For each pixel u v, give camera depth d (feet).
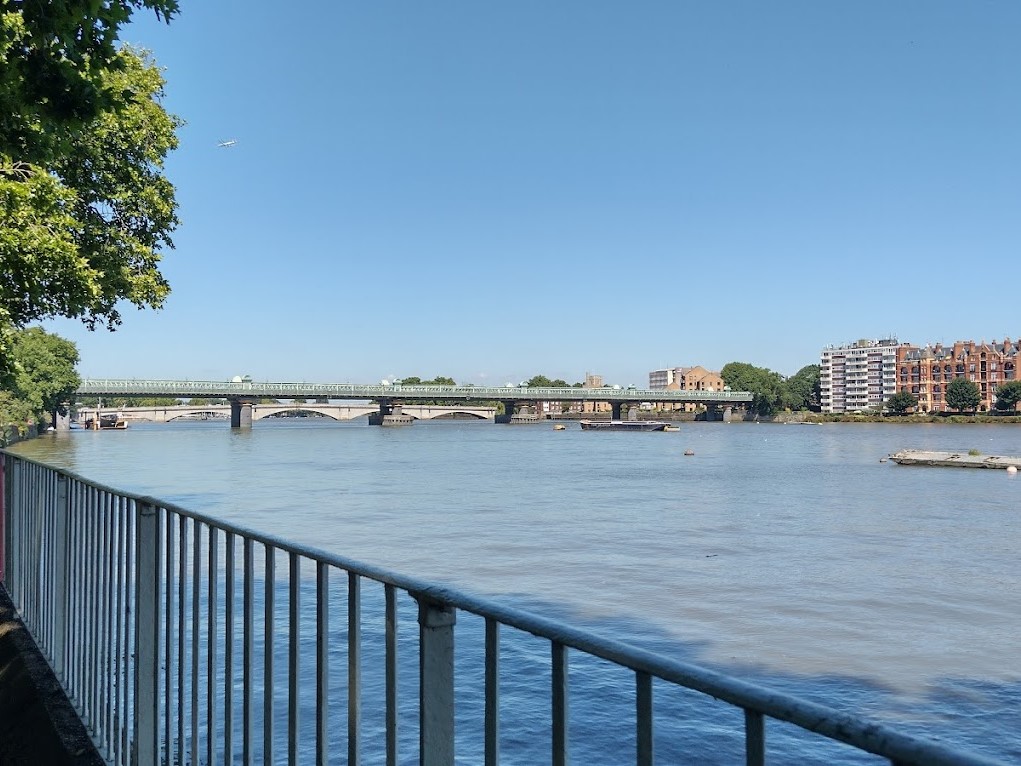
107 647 15.80
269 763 10.27
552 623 6.04
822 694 47.19
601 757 34.45
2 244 45.24
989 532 115.44
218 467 230.89
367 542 102.83
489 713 6.61
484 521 123.95
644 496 164.86
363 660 45.06
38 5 16.01
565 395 617.21
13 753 17.26
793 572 83.87
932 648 56.39
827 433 572.92
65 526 19.26
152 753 13.61
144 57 72.59
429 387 558.97
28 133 18.11
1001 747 39.32
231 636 11.49
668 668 5.09
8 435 272.10
